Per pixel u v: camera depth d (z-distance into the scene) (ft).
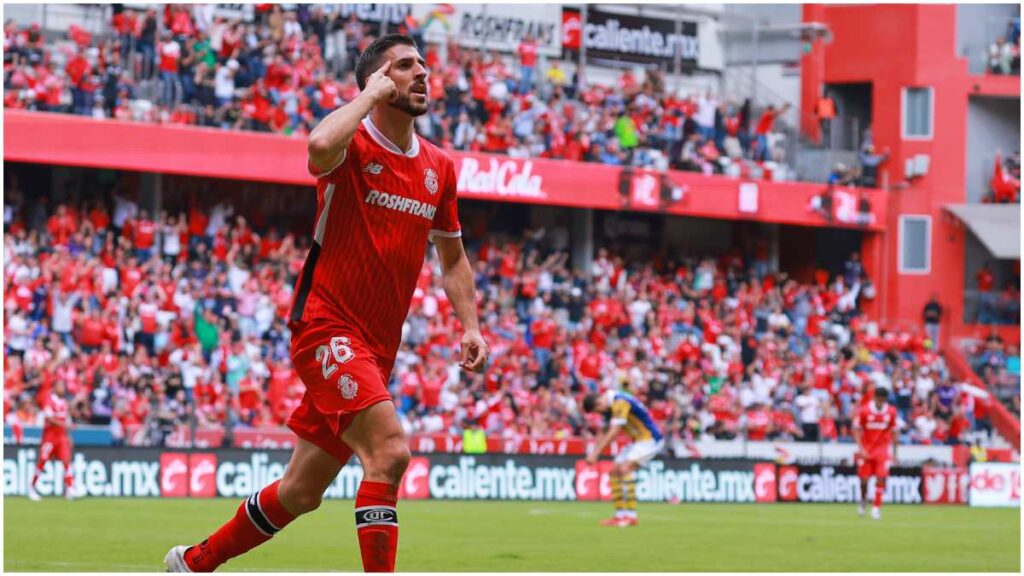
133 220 178.09
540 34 228.84
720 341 213.66
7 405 151.02
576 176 212.02
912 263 257.14
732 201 227.61
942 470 196.65
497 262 206.59
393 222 41.22
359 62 41.78
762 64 253.03
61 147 171.22
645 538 104.88
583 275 220.43
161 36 184.03
